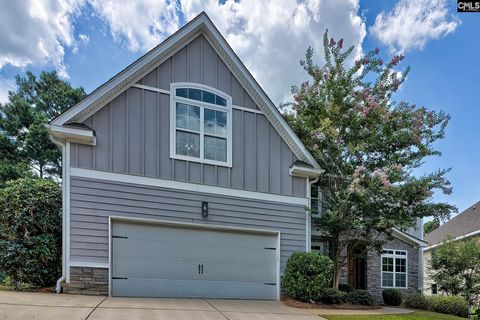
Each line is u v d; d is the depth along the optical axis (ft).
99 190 26.30
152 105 28.99
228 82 32.60
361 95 36.78
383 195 34.35
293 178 34.17
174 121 29.71
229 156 31.40
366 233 36.78
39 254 25.73
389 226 34.50
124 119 27.84
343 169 36.09
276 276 31.63
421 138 36.68
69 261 24.70
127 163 27.45
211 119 31.35
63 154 25.85
